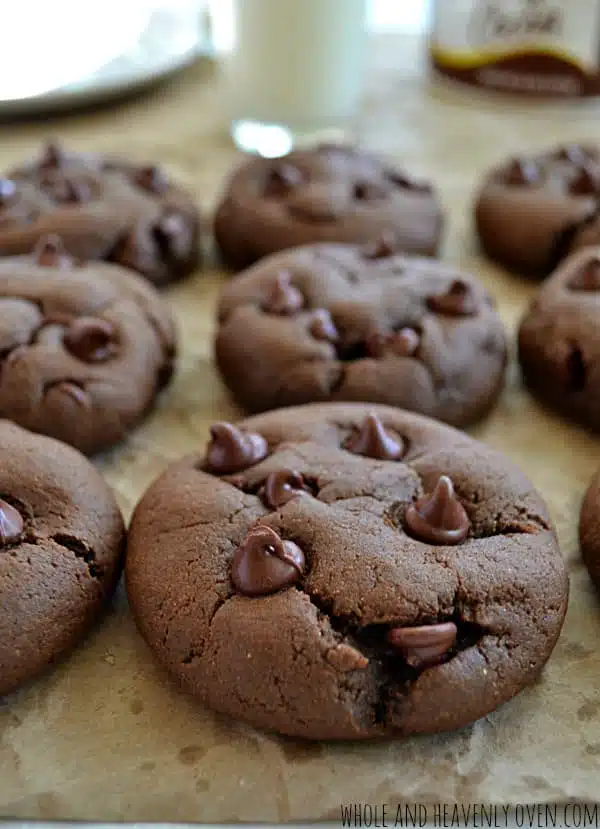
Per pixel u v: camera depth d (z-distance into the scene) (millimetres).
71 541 257
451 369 307
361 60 430
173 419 321
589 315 315
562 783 236
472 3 452
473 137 450
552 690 251
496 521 258
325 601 241
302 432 276
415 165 429
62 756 239
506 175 385
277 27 412
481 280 376
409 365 305
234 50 428
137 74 457
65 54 451
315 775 236
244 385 316
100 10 454
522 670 242
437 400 306
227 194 382
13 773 236
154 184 373
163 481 271
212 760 239
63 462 268
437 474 264
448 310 318
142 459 307
